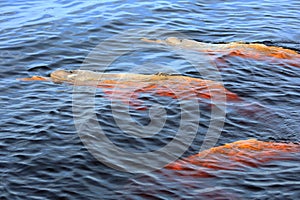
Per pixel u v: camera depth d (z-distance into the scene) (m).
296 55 9.15
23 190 6.86
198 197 6.80
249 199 6.79
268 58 9.04
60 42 9.36
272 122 7.78
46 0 10.72
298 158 7.23
